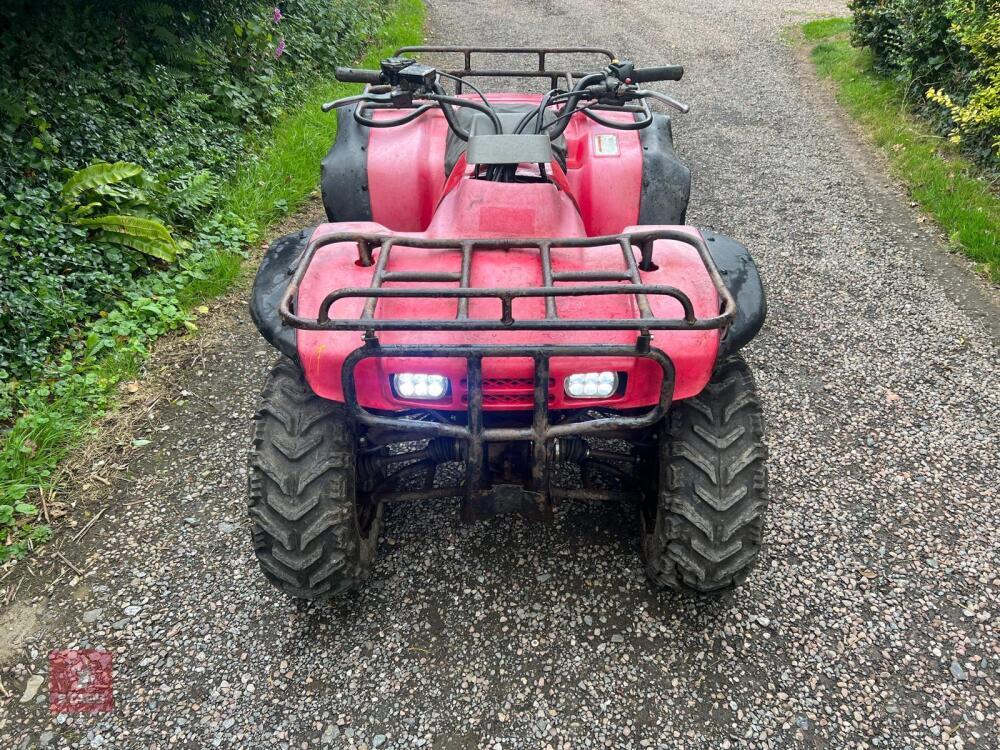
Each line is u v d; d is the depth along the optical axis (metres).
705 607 2.71
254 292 2.39
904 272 4.98
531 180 2.85
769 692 2.43
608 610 2.70
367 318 1.98
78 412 3.68
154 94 5.90
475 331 2.14
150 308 4.35
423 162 3.58
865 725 2.33
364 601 2.75
